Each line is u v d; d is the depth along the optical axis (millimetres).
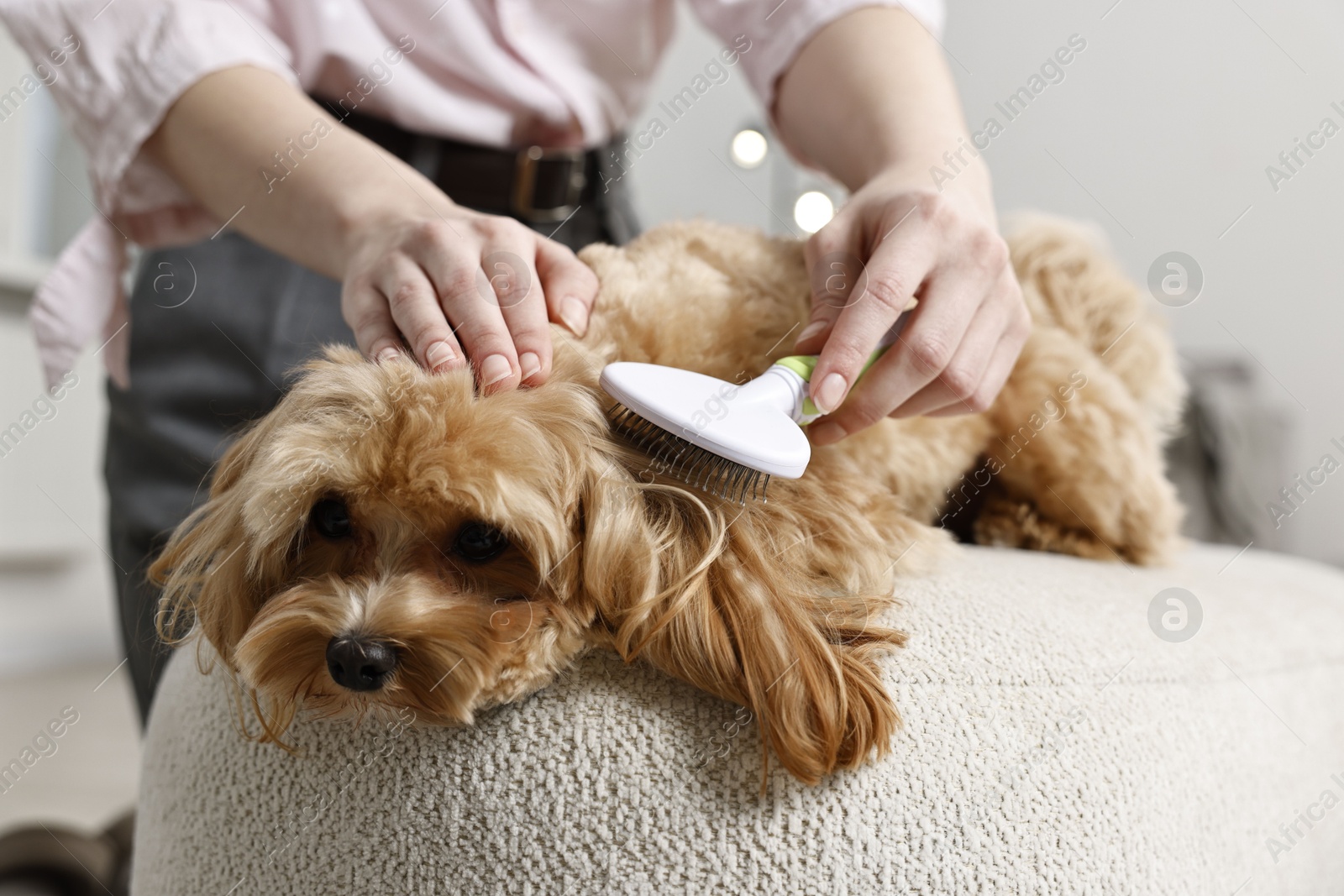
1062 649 802
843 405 848
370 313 836
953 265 857
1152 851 730
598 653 756
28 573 3111
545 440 743
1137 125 2525
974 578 926
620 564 753
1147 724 787
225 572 801
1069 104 2523
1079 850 692
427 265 813
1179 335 2684
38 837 1390
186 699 836
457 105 1325
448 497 701
